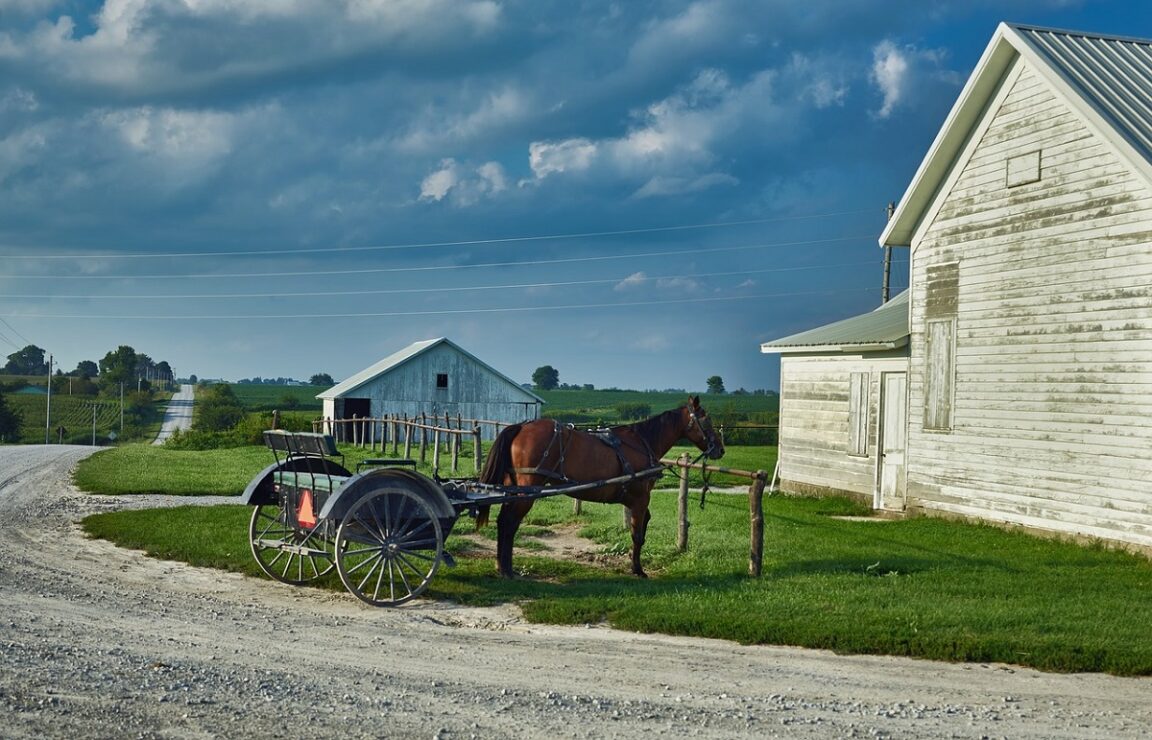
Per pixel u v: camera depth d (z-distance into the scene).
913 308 20.48
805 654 9.27
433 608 10.99
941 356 19.64
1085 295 16.17
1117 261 15.57
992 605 10.98
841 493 23.36
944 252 19.62
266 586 12.09
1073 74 16.83
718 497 24.30
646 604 10.83
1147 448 14.95
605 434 13.52
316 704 7.15
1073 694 8.09
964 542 16.34
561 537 16.88
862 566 13.52
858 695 7.89
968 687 8.23
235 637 9.28
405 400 56.28
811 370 24.92
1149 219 14.99
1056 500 16.67
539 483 12.75
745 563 13.66
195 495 23.34
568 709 7.26
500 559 12.71
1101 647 9.10
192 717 6.72
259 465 32.19
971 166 18.92
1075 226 16.42
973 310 18.78
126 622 9.73
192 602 10.95
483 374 58.59
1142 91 17.08
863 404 22.56
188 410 146.38
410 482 11.30
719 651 9.31
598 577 13.17
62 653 8.23
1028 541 16.52
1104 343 15.78
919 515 20.12
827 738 6.70
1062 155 16.70
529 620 10.48
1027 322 17.42
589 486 12.81
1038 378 17.14
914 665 8.94
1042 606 10.98
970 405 18.80
